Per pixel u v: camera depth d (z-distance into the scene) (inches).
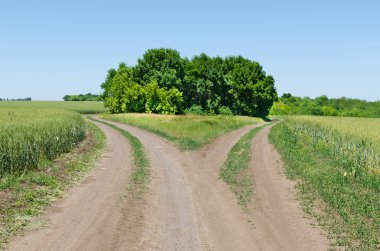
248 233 431.2
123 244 382.0
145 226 441.4
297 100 7150.6
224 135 1651.1
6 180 600.7
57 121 1365.7
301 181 711.1
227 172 797.9
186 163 918.4
